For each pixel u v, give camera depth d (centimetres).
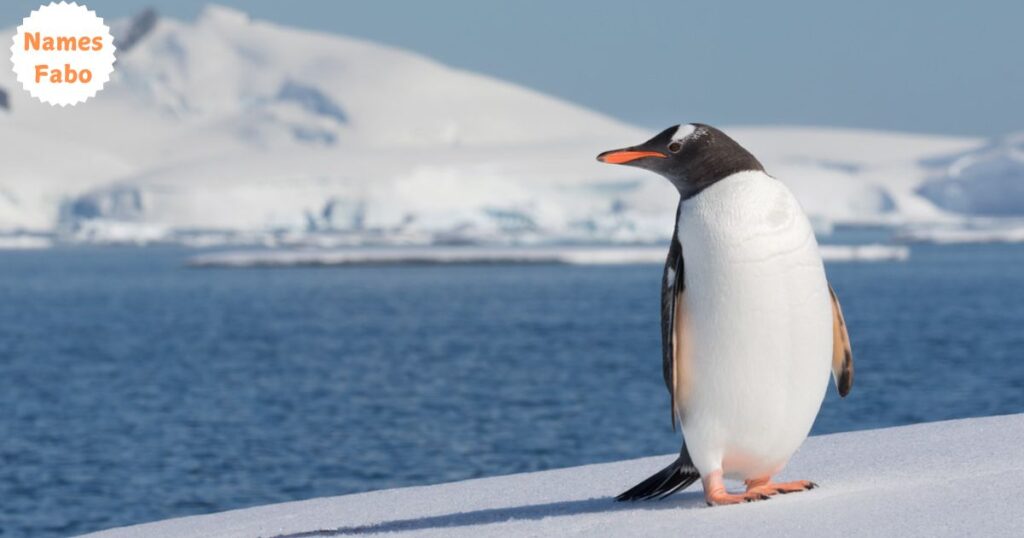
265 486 2484
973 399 3634
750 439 834
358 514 999
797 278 809
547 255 14288
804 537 691
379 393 4072
